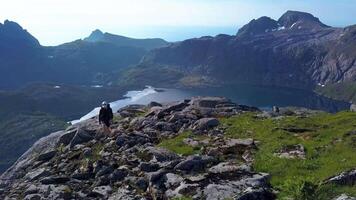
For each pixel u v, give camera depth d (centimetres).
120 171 2783
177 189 2403
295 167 2509
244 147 3048
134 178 2677
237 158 2880
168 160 2900
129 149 3225
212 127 3806
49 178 2861
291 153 2759
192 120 4084
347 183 2189
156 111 4647
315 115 4188
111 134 3762
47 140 4319
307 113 4644
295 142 2997
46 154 3688
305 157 2662
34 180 3070
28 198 2622
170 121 4159
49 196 2594
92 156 3291
